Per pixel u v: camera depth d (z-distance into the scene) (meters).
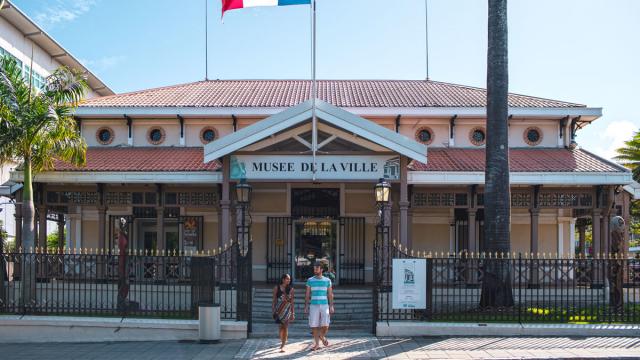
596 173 16.41
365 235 18.89
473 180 16.50
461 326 11.89
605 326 11.84
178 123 19.97
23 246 14.28
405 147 14.73
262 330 12.79
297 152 15.05
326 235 18.98
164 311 12.83
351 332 12.88
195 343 11.69
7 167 28.95
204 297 12.50
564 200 16.97
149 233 19.95
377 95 21.30
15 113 13.86
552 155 18.66
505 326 11.88
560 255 18.30
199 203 17.12
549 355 9.97
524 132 19.89
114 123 20.06
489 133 13.85
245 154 15.11
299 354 10.34
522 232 19.58
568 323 12.09
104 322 12.23
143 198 17.31
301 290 16.73
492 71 13.91
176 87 23.11
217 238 19.41
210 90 22.39
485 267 12.88
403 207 15.00
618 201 18.28
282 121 14.74
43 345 11.73
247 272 12.49
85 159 16.55
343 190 18.88
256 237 19.00
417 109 19.14
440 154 18.77
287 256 18.75
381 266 13.41
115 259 14.88
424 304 12.23
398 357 9.98
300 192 19.00
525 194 17.14
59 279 14.06
